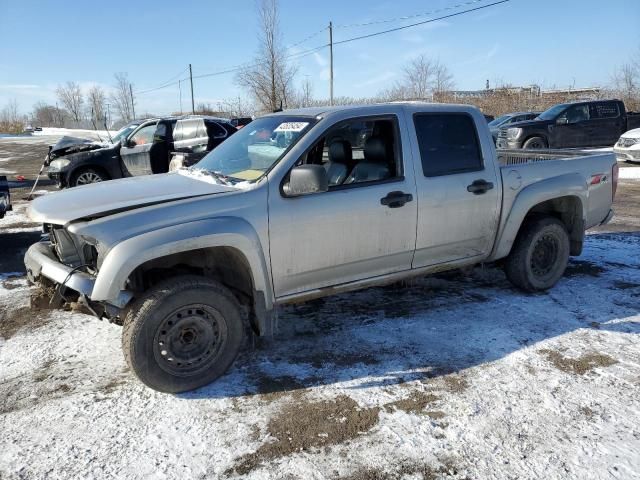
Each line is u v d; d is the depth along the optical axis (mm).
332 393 3398
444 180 4250
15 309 4895
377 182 3977
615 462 2705
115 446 2896
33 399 3377
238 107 42969
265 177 3605
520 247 4855
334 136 4305
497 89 38719
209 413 3207
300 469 2699
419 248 4230
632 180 12695
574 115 16891
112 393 3441
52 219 3408
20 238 7848
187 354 3422
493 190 4512
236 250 3475
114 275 3098
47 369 3768
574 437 2910
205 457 2803
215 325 3486
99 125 51656
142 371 3277
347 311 4680
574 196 5012
